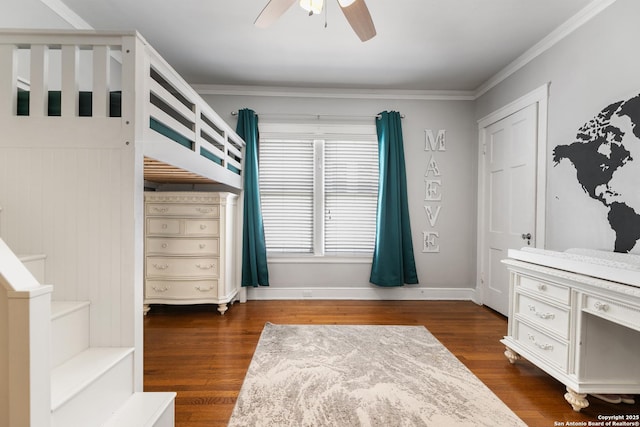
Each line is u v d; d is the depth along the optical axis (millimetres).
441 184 3939
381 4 2281
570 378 1693
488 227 3578
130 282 1370
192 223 3203
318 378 2004
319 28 2588
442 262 3939
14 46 1361
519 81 3080
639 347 1660
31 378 874
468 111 3938
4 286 857
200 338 2639
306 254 3914
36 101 1362
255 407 1694
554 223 2592
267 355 2324
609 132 2109
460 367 2166
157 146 1586
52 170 1361
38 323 894
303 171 3941
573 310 1698
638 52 1932
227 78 3572
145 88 1458
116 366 1279
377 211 3850
